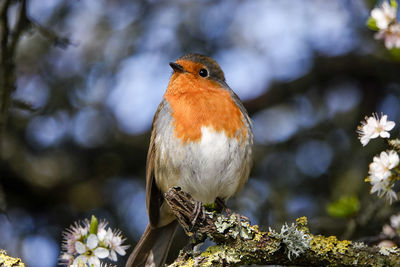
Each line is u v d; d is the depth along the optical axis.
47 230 11.15
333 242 6.55
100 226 6.86
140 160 12.16
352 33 12.18
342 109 12.12
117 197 11.61
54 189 11.65
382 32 6.89
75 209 11.52
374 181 5.77
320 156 11.59
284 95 12.59
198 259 6.58
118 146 12.13
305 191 11.27
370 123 5.96
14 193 11.53
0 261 6.18
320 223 9.72
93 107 12.00
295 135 11.88
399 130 11.22
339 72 12.41
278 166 11.63
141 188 11.68
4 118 8.91
